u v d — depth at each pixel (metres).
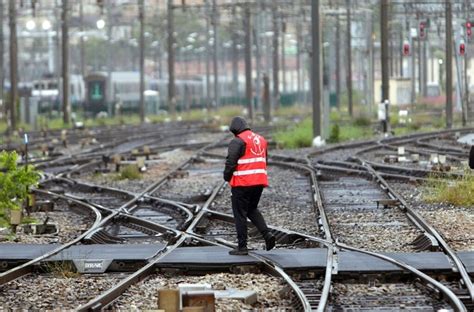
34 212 59.06
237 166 38.56
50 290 33.47
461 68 167.00
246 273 36.47
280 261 36.88
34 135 149.00
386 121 130.75
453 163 83.69
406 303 30.09
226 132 160.25
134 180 79.62
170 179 79.62
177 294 27.20
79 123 173.50
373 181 72.50
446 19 145.88
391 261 36.03
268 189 69.31
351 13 176.62
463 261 36.53
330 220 51.34
